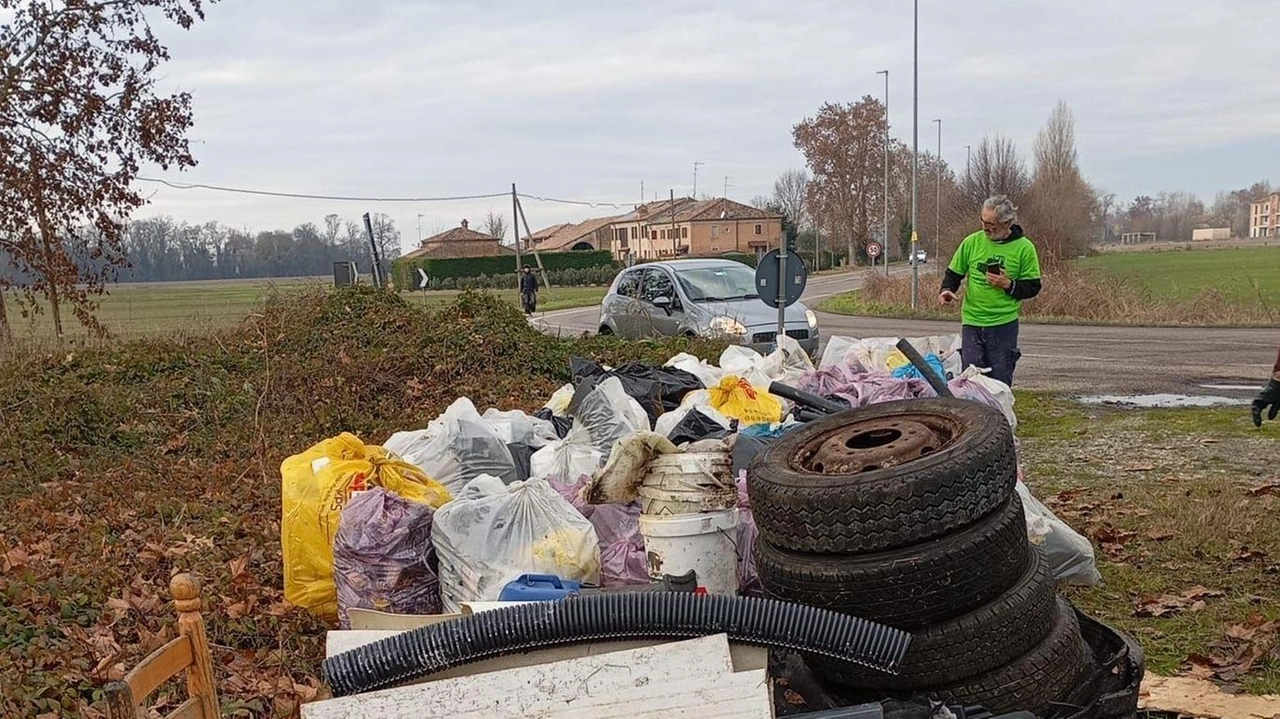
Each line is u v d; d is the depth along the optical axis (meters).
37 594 5.86
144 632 5.36
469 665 3.21
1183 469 8.41
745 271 16.61
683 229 98.88
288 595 5.49
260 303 15.25
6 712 4.50
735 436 5.43
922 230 56.06
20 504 8.42
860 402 6.55
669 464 4.59
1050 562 5.40
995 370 9.13
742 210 100.44
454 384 12.48
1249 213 159.25
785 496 3.69
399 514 5.07
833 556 3.60
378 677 3.18
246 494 8.34
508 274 66.69
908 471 3.54
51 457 10.10
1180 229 146.12
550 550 4.82
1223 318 23.20
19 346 14.92
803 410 6.01
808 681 3.85
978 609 3.57
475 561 4.85
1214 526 6.55
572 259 74.38
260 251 74.88
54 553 6.91
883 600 3.52
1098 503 7.39
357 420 11.28
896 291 35.03
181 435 10.87
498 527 4.92
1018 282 8.87
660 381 8.52
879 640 3.21
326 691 4.61
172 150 19.72
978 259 9.02
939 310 31.27
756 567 4.03
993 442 3.65
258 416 11.03
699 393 7.21
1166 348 18.17
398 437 6.85
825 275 76.94
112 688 2.69
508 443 6.64
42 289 18.94
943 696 3.58
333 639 3.61
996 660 3.57
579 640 3.20
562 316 34.03
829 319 30.58
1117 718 3.65
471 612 3.94
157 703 4.67
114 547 6.96
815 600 3.61
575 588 4.32
